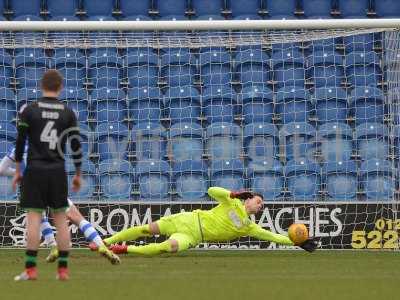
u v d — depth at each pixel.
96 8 81.81
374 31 61.56
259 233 50.91
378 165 64.00
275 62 73.06
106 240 50.88
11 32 66.00
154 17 82.19
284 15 82.50
